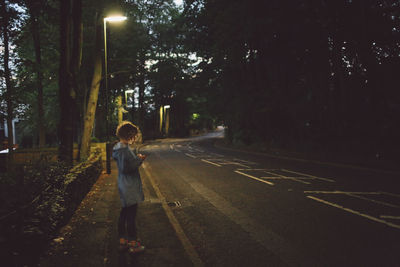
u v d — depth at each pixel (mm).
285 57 21750
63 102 9375
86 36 22953
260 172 12195
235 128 32812
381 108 16500
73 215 5711
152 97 64188
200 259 3904
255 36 21312
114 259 3887
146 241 4594
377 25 15531
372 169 12320
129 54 28234
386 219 5570
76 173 6508
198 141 51188
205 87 33906
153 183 10297
